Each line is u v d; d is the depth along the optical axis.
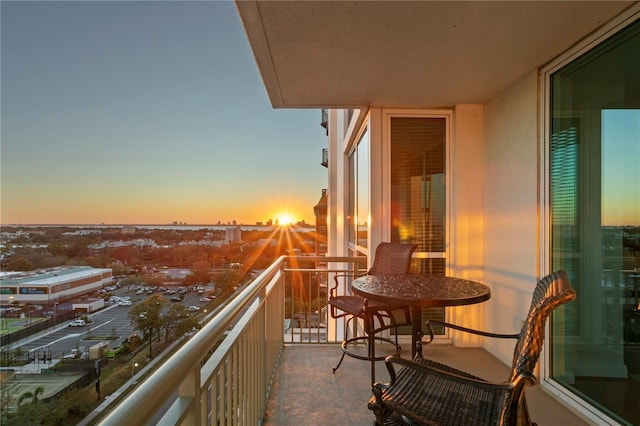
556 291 1.17
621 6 1.97
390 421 1.58
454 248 3.68
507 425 1.17
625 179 2.03
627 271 2.01
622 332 2.04
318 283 3.86
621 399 2.02
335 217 9.20
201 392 1.03
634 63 1.98
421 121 3.81
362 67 2.77
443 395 1.52
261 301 2.22
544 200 2.70
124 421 0.55
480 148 3.65
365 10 2.01
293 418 2.27
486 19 2.11
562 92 2.57
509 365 3.12
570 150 2.48
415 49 2.47
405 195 3.79
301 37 2.31
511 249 3.11
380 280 2.52
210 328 1.09
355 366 3.12
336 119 8.78
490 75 2.92
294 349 3.55
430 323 1.98
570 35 2.29
